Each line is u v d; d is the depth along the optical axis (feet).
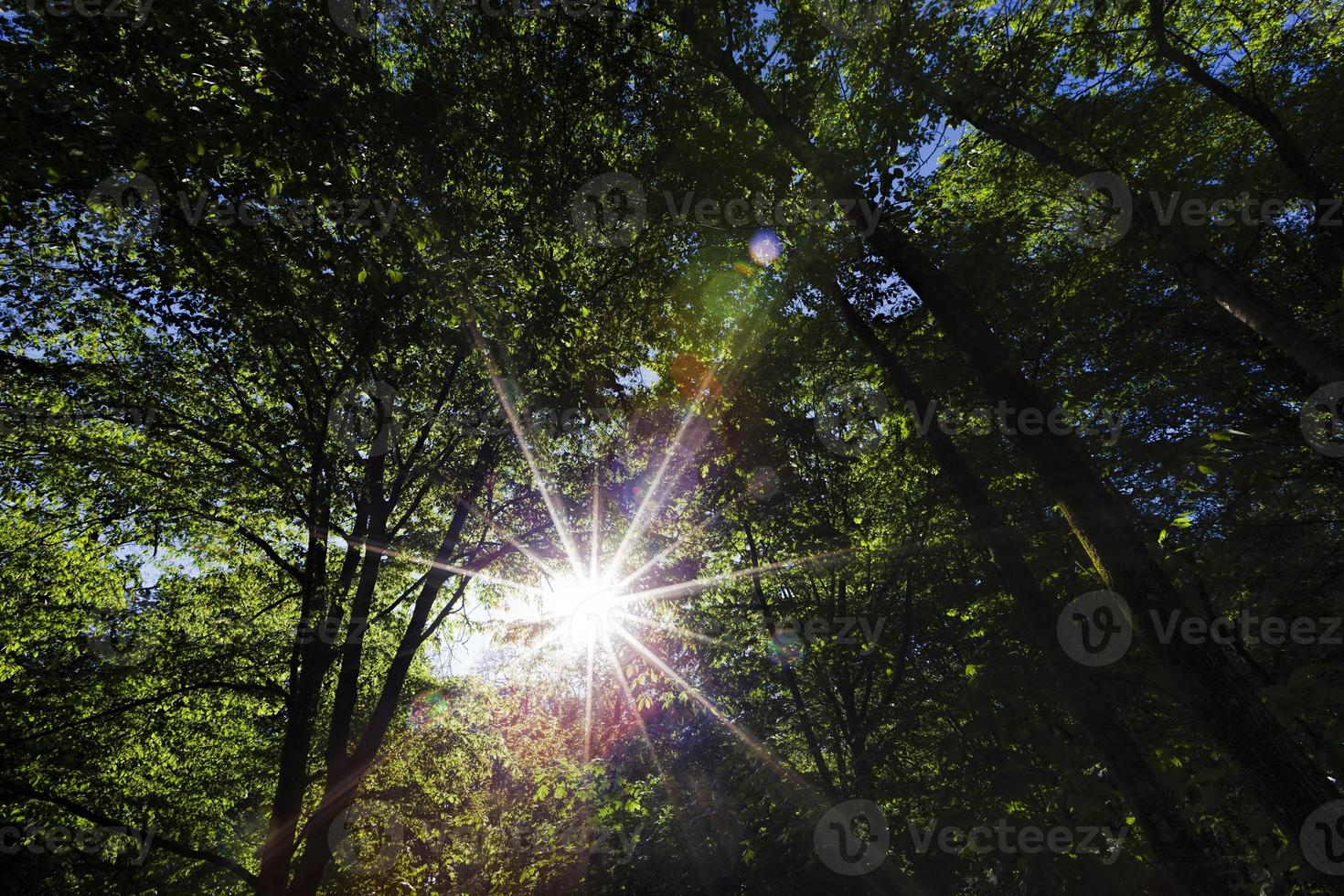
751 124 34.14
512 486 48.62
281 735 53.42
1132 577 19.88
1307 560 22.93
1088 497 21.44
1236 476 21.21
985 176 36.55
